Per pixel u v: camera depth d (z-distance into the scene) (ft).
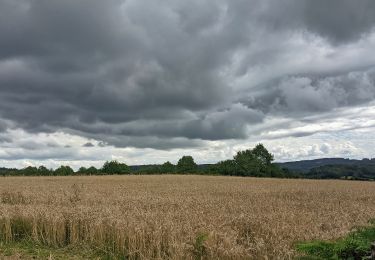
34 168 343.26
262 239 39.65
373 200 98.58
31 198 85.87
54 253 44.73
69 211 54.80
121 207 67.62
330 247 35.14
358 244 34.86
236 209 68.33
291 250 36.55
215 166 384.88
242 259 36.45
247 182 184.34
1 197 86.17
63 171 342.44
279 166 387.55
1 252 44.50
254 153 386.93
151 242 41.70
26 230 53.26
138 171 379.14
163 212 61.21
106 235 47.32
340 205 83.76
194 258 37.83
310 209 74.23
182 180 198.29
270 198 96.89
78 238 49.08
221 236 40.34
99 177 238.68
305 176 385.70
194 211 61.16
